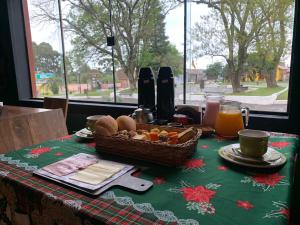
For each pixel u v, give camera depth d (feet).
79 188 2.16
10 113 5.81
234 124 3.57
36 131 5.52
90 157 2.92
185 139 2.90
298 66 4.57
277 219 1.69
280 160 2.65
